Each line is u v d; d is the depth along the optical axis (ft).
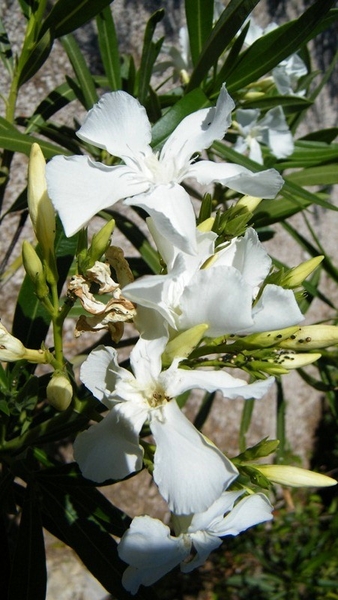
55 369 0.44
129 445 0.37
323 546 1.35
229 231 0.43
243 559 1.40
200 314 0.37
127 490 1.23
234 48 0.58
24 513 0.51
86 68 0.69
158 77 1.00
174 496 0.35
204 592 1.35
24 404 0.46
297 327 0.43
